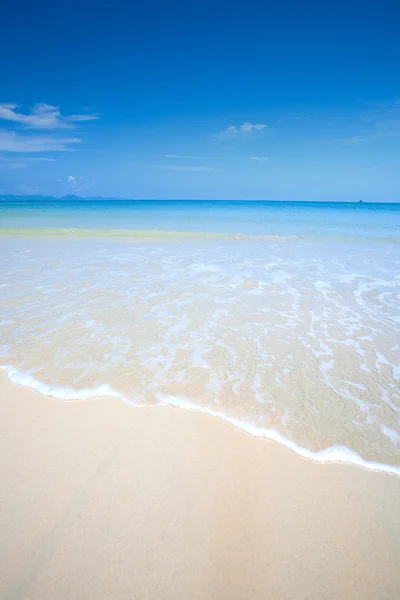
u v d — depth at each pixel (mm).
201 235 17703
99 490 2652
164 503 2557
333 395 3949
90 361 4594
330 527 2420
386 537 2363
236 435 3281
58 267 9883
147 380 4168
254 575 2119
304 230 21016
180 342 5215
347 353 4965
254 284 8367
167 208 49250
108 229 19719
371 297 7469
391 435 3328
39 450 3045
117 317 6133
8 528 2350
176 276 9031
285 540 2324
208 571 2131
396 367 4598
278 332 5645
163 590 2029
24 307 6555
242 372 4398
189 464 2922
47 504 2531
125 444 3133
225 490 2680
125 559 2182
